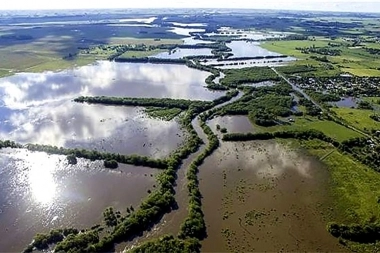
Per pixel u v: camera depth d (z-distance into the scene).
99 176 90.62
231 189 85.38
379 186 87.88
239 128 123.75
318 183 89.06
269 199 81.81
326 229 72.06
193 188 83.62
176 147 108.19
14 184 86.94
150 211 74.00
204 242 67.69
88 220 73.44
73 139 113.69
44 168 94.56
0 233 69.75
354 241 69.06
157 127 124.00
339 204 80.56
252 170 94.75
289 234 70.56
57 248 64.69
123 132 119.50
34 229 70.88
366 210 78.44
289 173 93.62
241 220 74.19
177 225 72.12
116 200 80.31
